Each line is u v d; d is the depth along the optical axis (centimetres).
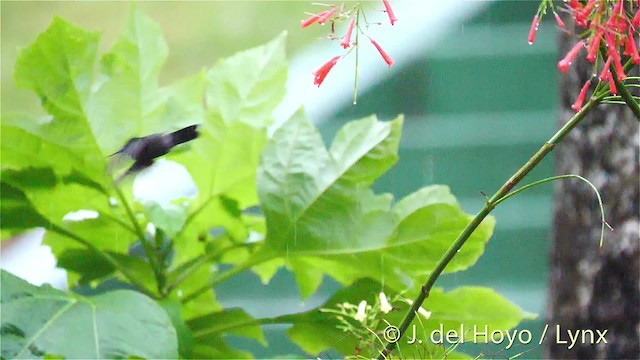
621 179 809
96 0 2003
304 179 784
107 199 788
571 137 812
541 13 759
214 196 793
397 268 783
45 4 1988
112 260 788
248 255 793
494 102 1244
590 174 811
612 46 750
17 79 785
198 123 791
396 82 1252
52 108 786
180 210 788
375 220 783
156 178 1009
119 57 789
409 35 1270
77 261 789
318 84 755
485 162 1237
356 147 784
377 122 786
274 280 1145
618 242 809
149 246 789
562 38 812
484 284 1199
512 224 1212
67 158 786
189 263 791
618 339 810
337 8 755
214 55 1977
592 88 808
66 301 771
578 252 812
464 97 1249
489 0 1264
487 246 1205
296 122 786
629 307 809
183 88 793
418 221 782
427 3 1301
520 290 1193
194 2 2000
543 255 1201
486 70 1249
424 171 1238
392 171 1241
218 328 787
